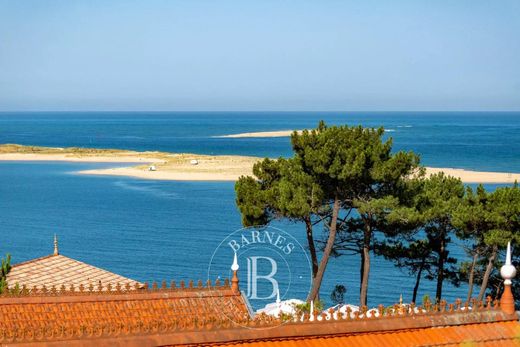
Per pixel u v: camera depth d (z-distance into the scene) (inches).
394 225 1923.0
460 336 832.9
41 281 1551.4
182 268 3117.6
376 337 812.6
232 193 5989.2
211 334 764.6
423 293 2691.9
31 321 906.1
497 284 1977.1
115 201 5526.6
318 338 797.2
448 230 2017.7
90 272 1665.8
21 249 3713.1
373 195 1872.5
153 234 4079.7
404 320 831.7
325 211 1953.7
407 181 1910.7
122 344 729.0
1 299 928.3
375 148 1812.3
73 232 4205.2
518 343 842.2
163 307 956.6
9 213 4943.4
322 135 1835.6
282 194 1813.5
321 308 1572.3
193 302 976.3
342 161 1793.8
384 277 2925.7
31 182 6815.9
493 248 1827.0
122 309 946.7
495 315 864.3
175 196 5807.1
